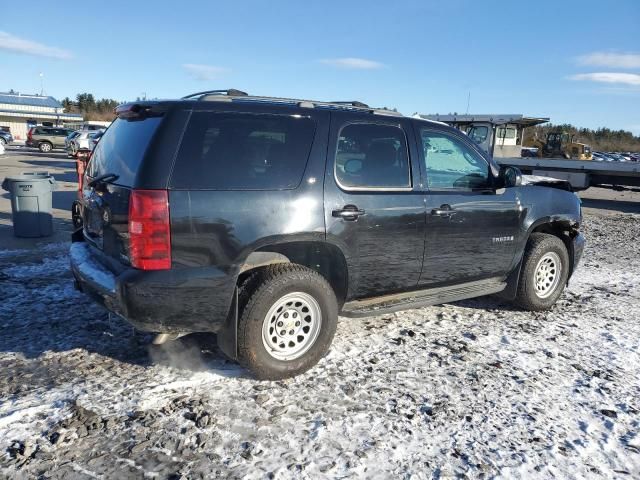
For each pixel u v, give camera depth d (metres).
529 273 5.27
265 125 3.63
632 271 7.72
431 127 4.52
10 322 4.68
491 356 4.36
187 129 3.36
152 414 3.29
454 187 4.60
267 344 3.67
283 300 3.66
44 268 6.49
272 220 3.54
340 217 3.81
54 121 64.19
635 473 2.94
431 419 3.38
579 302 5.99
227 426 3.20
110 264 3.59
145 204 3.20
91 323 4.71
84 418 3.21
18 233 8.35
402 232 4.16
